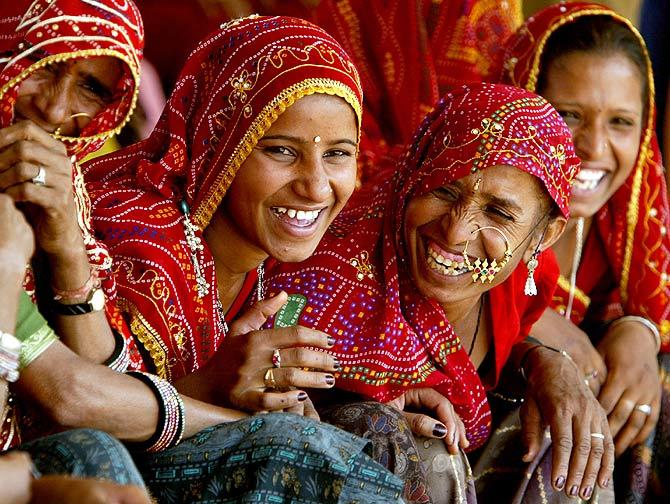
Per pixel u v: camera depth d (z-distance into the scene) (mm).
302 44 3473
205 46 3611
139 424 2992
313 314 3793
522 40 4785
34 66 2938
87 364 2939
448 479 3811
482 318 4184
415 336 3893
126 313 3389
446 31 5281
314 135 3441
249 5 6066
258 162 3467
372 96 5219
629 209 4844
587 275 4941
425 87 5219
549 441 4188
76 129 3068
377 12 5258
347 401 3838
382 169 4801
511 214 3727
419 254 3820
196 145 3566
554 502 4102
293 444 2957
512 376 4398
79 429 2637
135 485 2424
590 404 4145
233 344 3357
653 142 4852
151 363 3441
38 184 2799
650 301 4828
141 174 3586
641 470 4500
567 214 3908
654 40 6496
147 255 3418
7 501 2266
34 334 2863
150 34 5980
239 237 3641
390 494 2971
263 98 3436
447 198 3752
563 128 3846
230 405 3338
